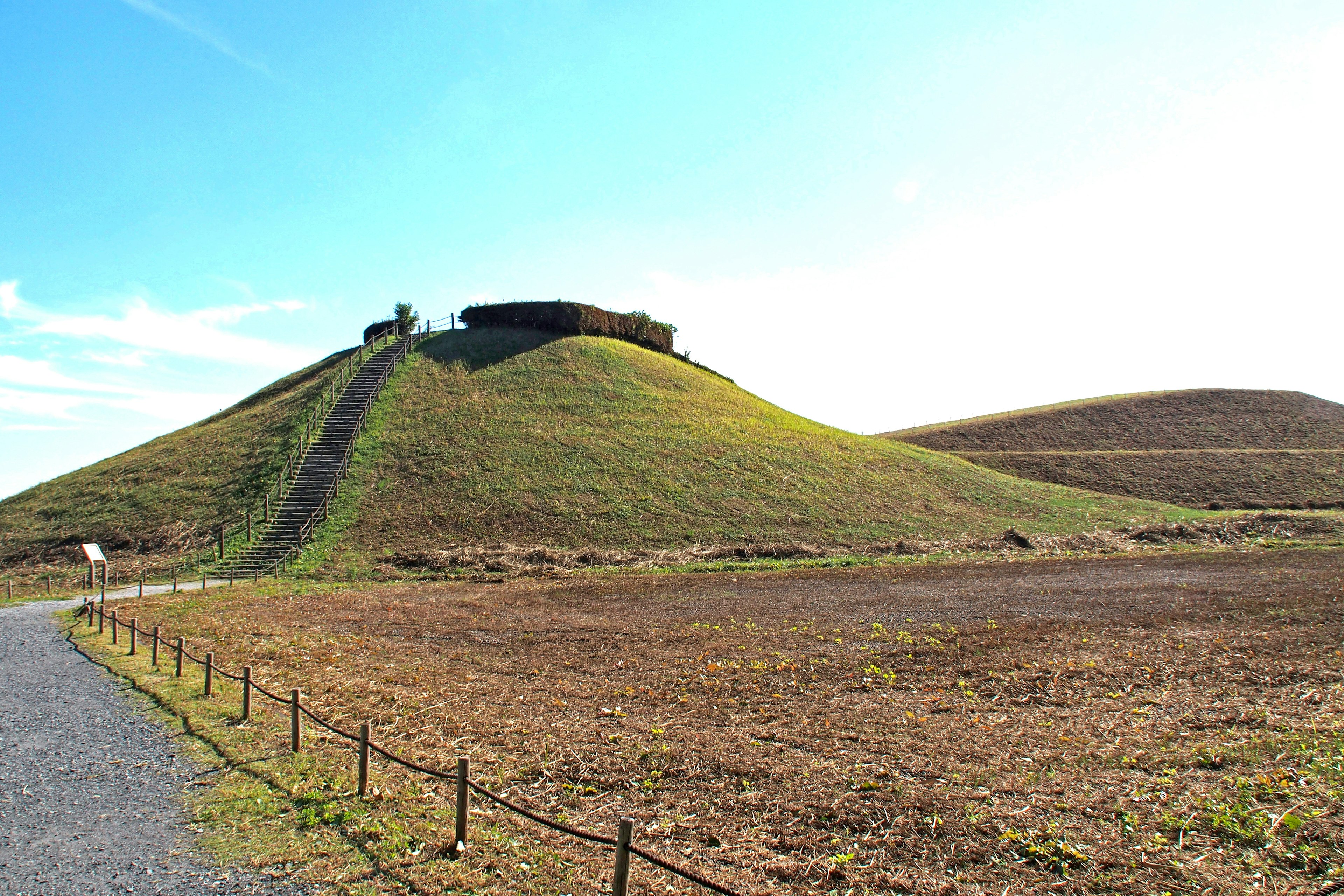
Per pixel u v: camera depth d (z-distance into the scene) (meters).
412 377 50.09
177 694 13.00
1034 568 27.44
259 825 8.05
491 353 54.44
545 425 44.00
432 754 10.07
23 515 39.22
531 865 7.17
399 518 34.34
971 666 14.06
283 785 9.10
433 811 8.34
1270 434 70.69
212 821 8.16
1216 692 12.04
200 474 40.12
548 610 21.45
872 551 31.97
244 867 7.19
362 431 42.53
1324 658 13.78
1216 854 7.10
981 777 8.99
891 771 9.24
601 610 21.23
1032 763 9.39
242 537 33.12
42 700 12.91
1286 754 9.26
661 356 61.50
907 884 6.75
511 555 30.53
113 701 12.80
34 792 8.99
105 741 10.73
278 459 39.59
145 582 29.05
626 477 38.66
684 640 16.97
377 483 37.38
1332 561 27.00
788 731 10.76
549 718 11.52
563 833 7.82
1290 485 52.50
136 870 7.14
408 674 14.31
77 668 15.26
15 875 7.06
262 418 47.00
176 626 19.77
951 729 10.68
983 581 24.77
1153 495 52.97
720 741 10.38
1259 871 6.79
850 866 7.09
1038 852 7.20
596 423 44.88
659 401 49.19
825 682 13.28
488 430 42.81
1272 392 85.69
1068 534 35.25
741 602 21.92
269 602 23.73
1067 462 62.06
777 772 9.27
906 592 23.02
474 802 8.61
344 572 29.25
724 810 8.30
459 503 35.62
